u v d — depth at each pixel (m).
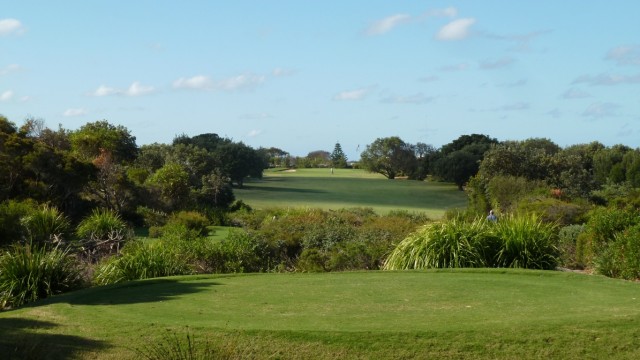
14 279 10.96
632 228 13.73
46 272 11.22
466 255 13.71
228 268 15.80
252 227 26.27
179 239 18.22
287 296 9.95
